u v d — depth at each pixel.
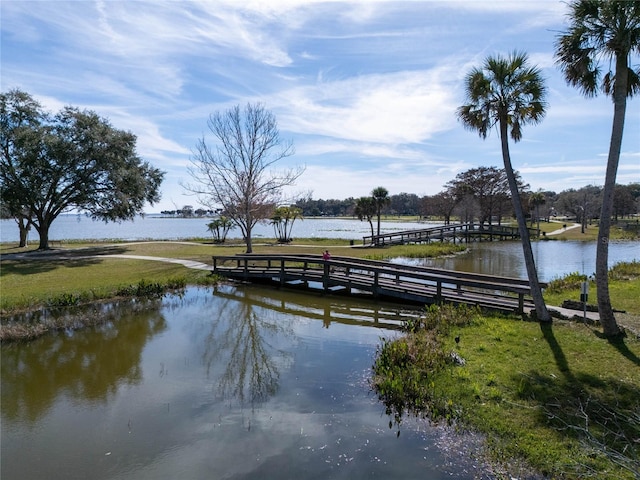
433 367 7.02
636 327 8.32
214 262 18.11
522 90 8.94
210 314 12.52
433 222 100.94
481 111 9.52
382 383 6.66
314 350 9.05
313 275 15.34
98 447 5.35
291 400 6.52
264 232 68.88
